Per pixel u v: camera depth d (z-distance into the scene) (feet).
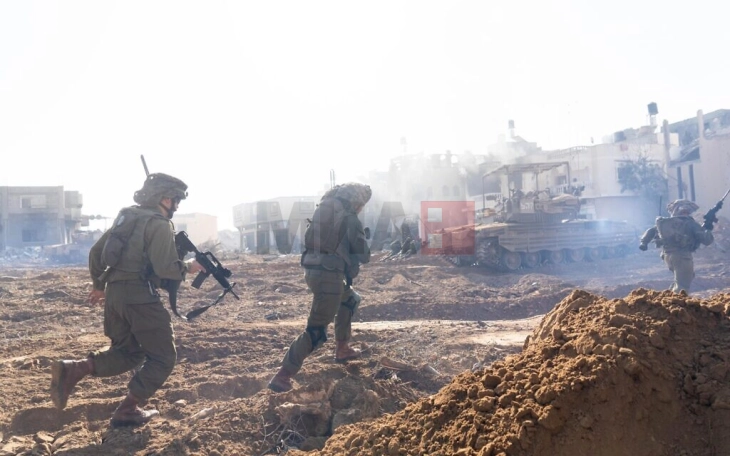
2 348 26.81
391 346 25.57
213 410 16.62
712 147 130.11
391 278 68.95
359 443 12.03
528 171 98.48
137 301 15.37
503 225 80.94
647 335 11.34
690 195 135.44
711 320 11.90
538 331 14.16
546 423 9.96
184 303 47.39
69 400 17.70
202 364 23.16
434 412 11.53
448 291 57.16
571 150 143.13
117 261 15.33
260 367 22.29
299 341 18.34
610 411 10.21
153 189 16.06
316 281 18.66
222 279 17.43
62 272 83.56
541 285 59.00
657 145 143.95
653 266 82.07
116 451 14.15
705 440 10.15
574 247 86.63
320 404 16.55
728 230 101.14
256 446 14.99
